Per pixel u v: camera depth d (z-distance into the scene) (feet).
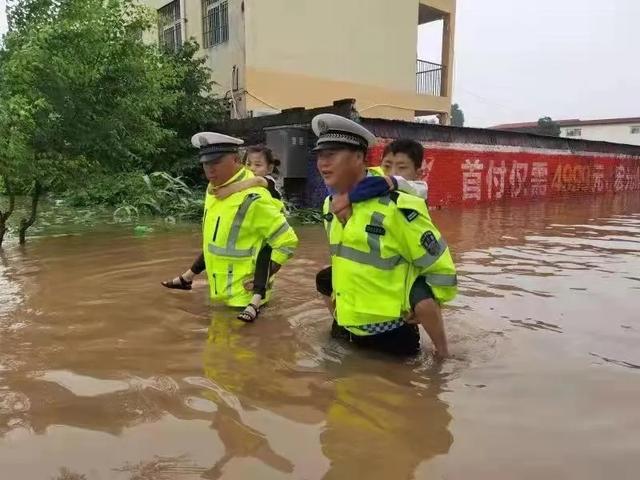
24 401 8.45
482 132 42.52
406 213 10.12
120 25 26.30
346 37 51.39
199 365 10.02
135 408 8.27
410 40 57.16
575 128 138.10
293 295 14.98
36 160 22.70
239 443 7.33
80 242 23.20
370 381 9.48
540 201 47.78
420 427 7.88
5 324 12.22
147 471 6.64
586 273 18.22
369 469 6.79
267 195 13.21
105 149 26.02
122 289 15.40
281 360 10.37
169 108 35.14
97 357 10.32
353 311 10.73
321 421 8.01
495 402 8.73
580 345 11.42
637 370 10.10
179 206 32.53
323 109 31.91
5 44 23.49
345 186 10.57
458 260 20.25
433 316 10.32
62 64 22.76
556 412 8.40
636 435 7.71
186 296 14.78
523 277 17.56
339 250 10.84
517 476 6.68
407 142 12.17
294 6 47.09
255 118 36.37
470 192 41.98
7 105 20.54
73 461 6.84
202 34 49.96
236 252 13.33
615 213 38.17
